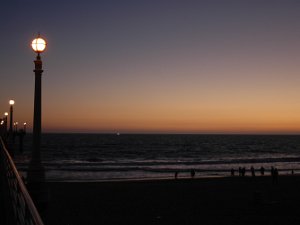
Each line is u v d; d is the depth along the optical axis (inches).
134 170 2377.0
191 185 1440.7
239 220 826.8
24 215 155.9
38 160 303.1
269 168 2650.1
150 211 927.7
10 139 889.5
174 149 5487.2
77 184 1476.4
